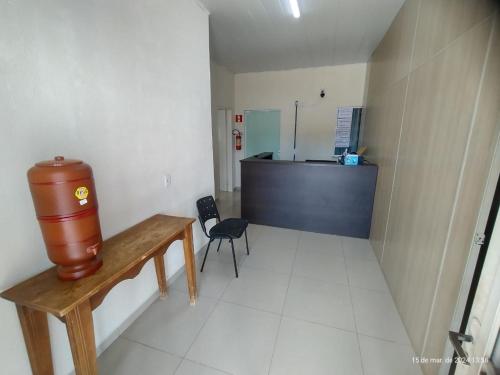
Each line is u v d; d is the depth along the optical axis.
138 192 1.85
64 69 1.27
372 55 4.06
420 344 1.56
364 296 2.18
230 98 5.46
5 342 1.09
